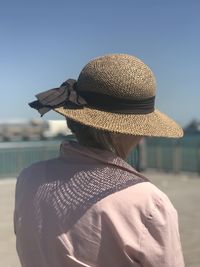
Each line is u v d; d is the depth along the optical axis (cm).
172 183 1410
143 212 148
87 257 151
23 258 171
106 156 159
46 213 161
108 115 157
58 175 165
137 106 158
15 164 1539
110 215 148
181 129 170
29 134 1947
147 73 158
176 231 151
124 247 147
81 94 161
